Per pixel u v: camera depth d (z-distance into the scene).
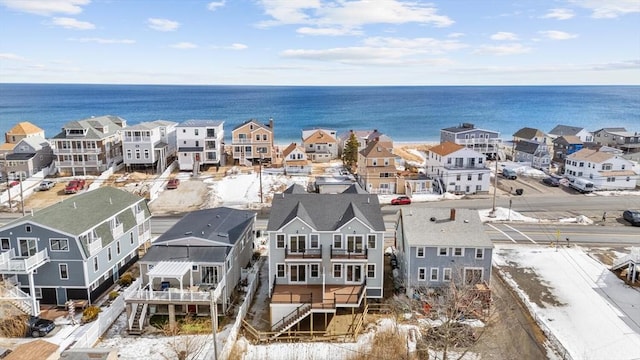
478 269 39.78
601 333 34.47
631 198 73.12
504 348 32.62
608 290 41.50
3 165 81.56
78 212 41.66
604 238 55.34
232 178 83.75
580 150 87.81
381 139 102.75
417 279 40.25
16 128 93.88
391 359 31.20
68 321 36.53
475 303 36.00
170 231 43.41
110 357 28.20
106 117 98.12
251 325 36.38
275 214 40.38
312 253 39.03
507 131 182.38
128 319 35.41
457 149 77.62
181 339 33.97
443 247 39.50
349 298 36.97
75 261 38.41
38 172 82.25
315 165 97.81
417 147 126.88
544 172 91.75
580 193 76.69
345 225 38.53
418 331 34.59
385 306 39.22
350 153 95.19
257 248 52.50
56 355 27.62
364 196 42.62
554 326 35.44
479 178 76.62
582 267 46.44
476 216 43.06
